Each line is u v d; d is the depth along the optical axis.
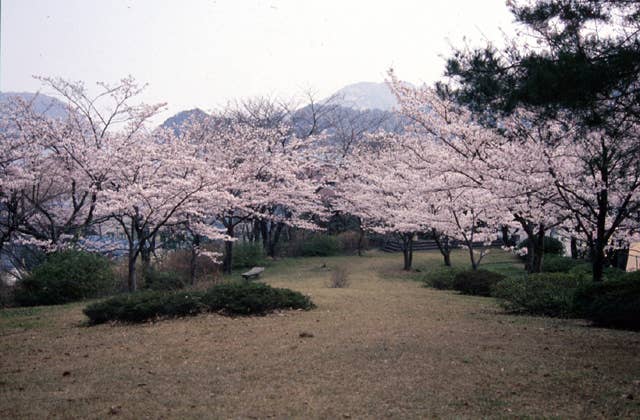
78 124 16.81
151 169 16.14
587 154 10.08
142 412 4.61
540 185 10.88
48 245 16.19
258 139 23.59
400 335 7.77
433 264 26.78
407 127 14.02
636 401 4.72
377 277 21.67
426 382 5.36
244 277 20.11
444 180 13.40
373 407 4.66
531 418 4.33
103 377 5.75
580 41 6.37
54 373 5.99
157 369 6.05
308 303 10.66
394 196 23.30
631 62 5.70
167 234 21.97
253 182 21.94
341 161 30.64
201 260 21.97
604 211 10.65
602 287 8.76
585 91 5.89
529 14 6.74
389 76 13.15
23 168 16.20
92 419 4.46
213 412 4.57
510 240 33.09
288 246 31.36
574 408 4.56
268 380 5.52
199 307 9.87
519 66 6.80
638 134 7.39
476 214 16.97
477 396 4.91
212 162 20.53
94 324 9.39
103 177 15.99
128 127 16.95
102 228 23.52
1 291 13.91
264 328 8.44
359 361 6.18
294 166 24.05
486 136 11.29
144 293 10.23
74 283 13.38
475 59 7.21
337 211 32.53
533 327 8.48
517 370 5.75
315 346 7.03
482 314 10.05
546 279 10.86
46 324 9.58
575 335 7.70
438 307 10.98
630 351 6.61
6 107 16.30
